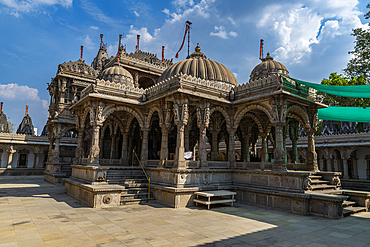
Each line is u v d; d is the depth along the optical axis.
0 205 13.86
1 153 38.38
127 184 16.41
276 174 14.76
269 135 25.39
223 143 39.50
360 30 21.03
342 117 20.19
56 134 29.02
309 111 18.34
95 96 16.86
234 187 16.78
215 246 7.71
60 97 30.34
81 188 15.80
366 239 8.81
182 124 16.00
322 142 28.98
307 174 13.51
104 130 26.64
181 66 22.25
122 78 22.23
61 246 7.45
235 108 18.53
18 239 8.04
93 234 8.70
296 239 8.61
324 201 12.32
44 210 12.66
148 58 33.12
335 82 32.44
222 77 22.50
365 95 16.36
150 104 18.86
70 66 31.44
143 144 19.28
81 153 20.64
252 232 9.30
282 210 13.73
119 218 11.20
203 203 14.28
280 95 15.39
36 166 38.88
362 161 28.44
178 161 15.41
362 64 21.27
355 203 14.56
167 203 14.76
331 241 8.51
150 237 8.45
